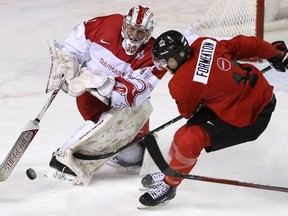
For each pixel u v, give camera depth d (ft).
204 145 46.57
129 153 54.80
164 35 45.11
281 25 105.40
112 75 51.08
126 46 50.01
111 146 52.70
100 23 51.44
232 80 45.16
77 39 51.62
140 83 49.62
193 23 105.50
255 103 45.75
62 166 52.49
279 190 46.60
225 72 45.06
